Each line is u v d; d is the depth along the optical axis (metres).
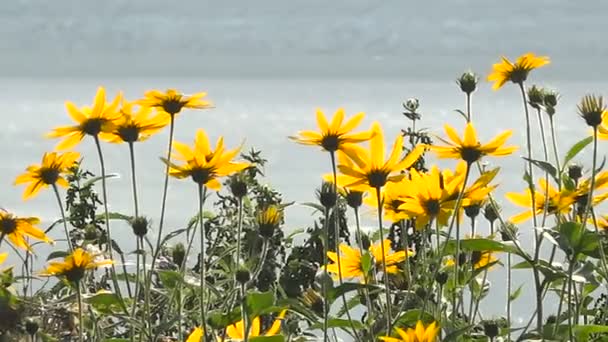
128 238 6.10
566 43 81.94
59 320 4.48
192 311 4.41
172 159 4.42
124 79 40.69
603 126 4.53
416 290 4.59
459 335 4.42
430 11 112.62
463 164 4.48
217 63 64.62
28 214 7.40
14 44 122.19
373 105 20.78
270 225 4.48
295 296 4.86
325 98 23.81
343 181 4.41
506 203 6.98
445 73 40.47
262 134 14.84
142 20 128.12
